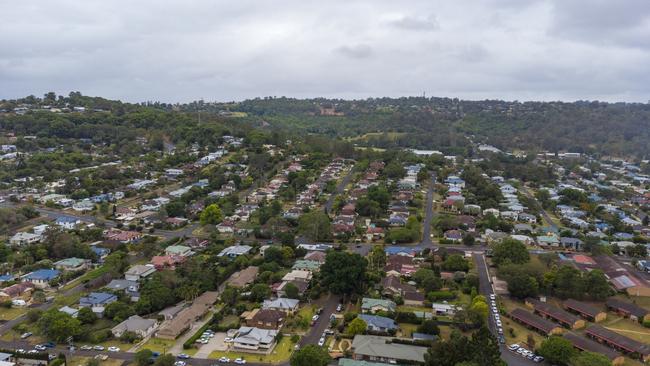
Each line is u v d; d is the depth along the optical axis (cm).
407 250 14688
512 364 8681
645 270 13925
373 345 9025
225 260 13475
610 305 11125
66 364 8512
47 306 10962
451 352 7725
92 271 13038
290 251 13900
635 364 8788
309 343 9400
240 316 10412
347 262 11438
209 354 9019
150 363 8588
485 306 10038
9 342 9356
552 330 9738
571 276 11588
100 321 10356
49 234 14638
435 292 11462
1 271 12731
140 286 11800
